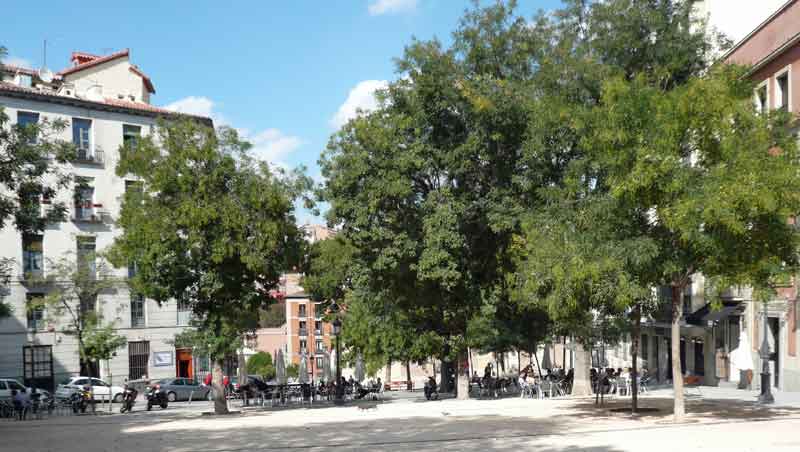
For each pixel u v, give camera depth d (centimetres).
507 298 3231
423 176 2981
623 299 1672
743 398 2662
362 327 4553
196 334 2934
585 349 2602
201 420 2383
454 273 2764
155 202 2795
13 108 4466
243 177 2859
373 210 2844
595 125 1825
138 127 4991
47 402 3334
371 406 2719
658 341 4678
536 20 2938
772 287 1745
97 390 4069
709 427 1648
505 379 3675
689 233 1577
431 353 4397
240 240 2794
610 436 1527
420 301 3234
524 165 2784
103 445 1614
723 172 1605
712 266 1705
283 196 2900
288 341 9062
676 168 1644
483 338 3195
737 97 1717
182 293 2941
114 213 4800
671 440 1439
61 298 3859
